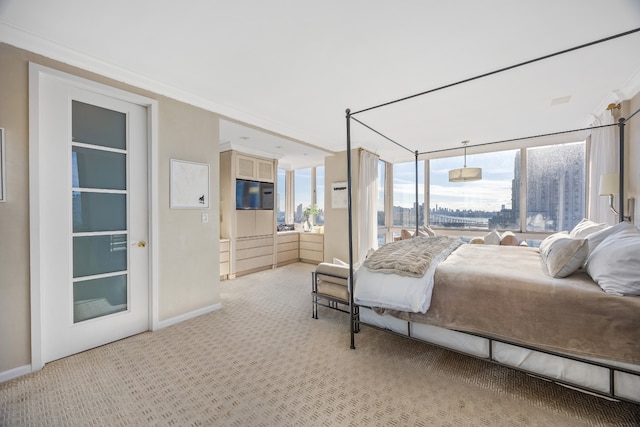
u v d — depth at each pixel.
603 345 1.46
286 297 3.77
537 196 5.03
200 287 3.10
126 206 2.59
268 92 2.94
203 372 2.01
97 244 2.42
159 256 2.74
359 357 2.22
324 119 3.85
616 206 3.09
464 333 1.92
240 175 4.97
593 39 2.01
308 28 1.88
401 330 2.22
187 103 2.97
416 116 3.71
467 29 1.90
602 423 1.51
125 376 1.96
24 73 1.97
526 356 1.71
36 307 2.02
